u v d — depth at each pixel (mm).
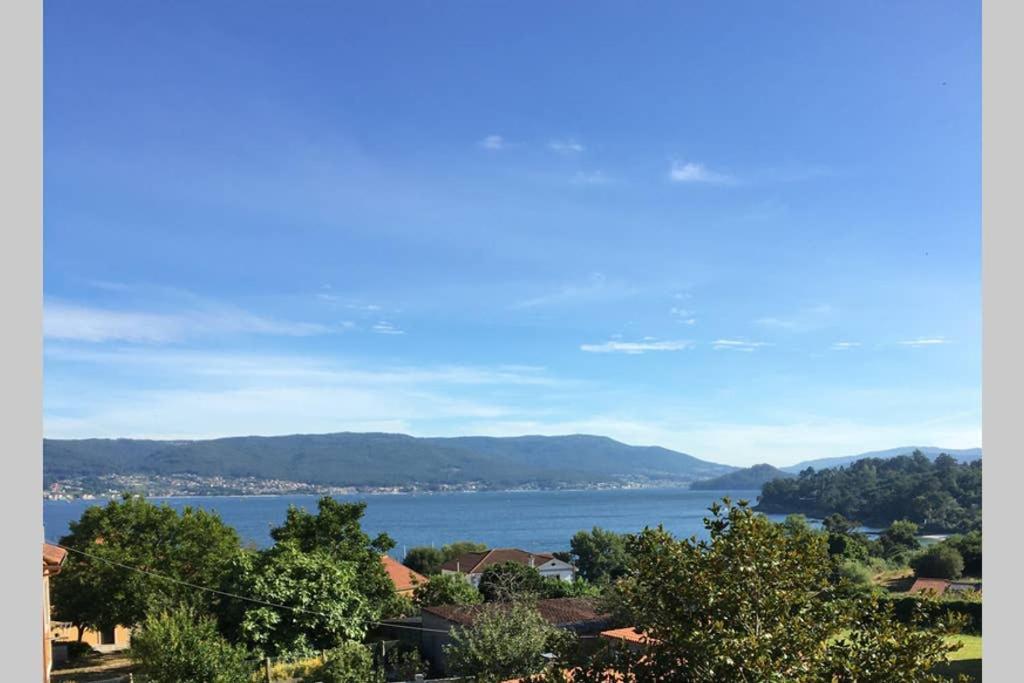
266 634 35375
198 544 47188
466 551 108500
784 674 10406
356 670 33875
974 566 71312
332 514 47094
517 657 31094
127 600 43812
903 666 10633
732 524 12023
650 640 12305
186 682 29203
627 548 12758
